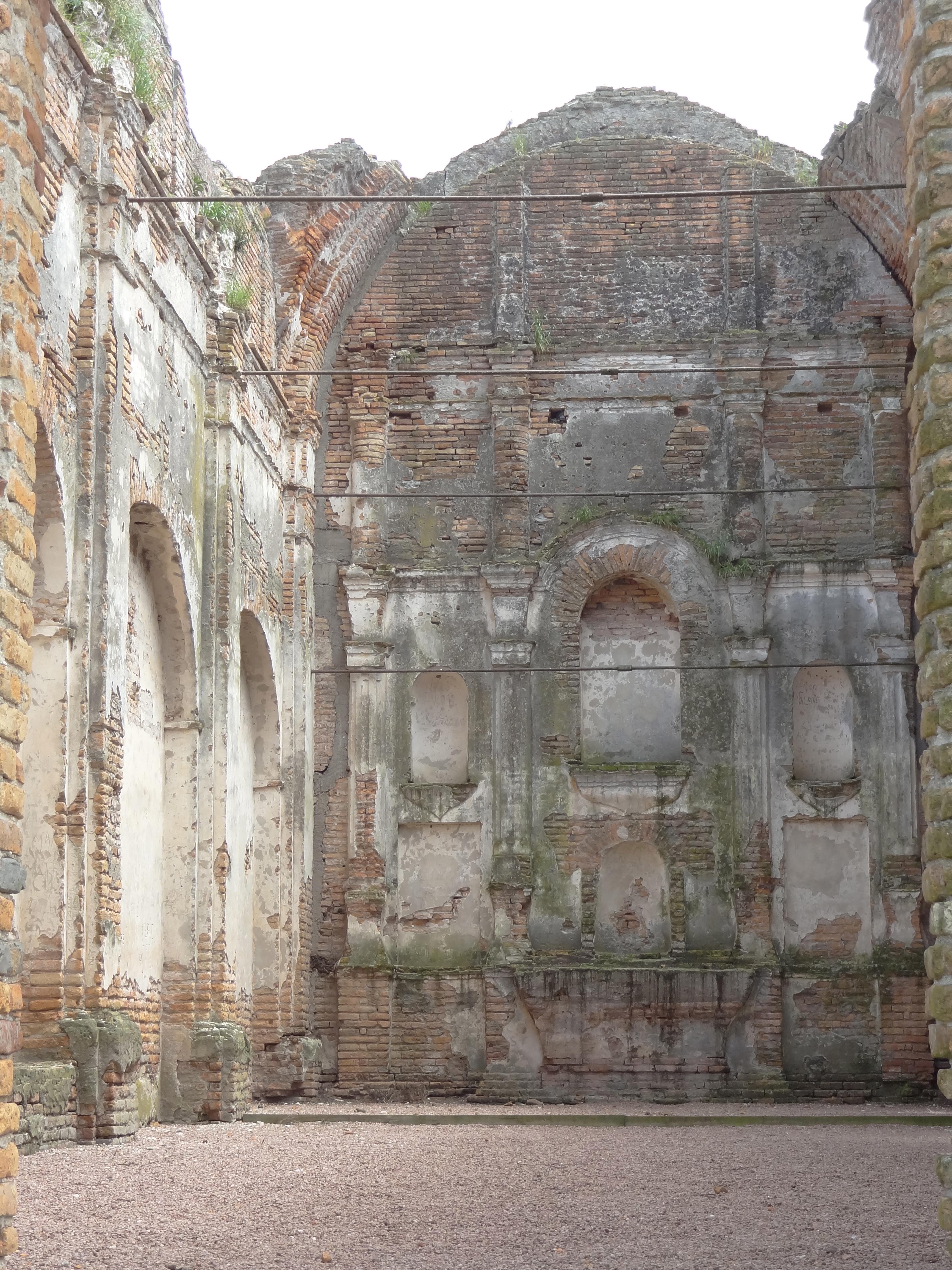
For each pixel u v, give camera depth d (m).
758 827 22.11
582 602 22.91
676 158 24.28
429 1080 21.75
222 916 17.06
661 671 23.08
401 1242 8.34
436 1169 11.70
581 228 24.12
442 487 23.58
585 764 22.50
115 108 13.98
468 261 24.14
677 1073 21.39
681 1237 8.65
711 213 24.03
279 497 21.64
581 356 23.66
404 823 22.45
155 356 15.57
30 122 6.46
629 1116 17.50
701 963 21.69
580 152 24.38
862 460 23.23
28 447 6.38
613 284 23.94
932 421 6.93
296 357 22.55
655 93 24.67
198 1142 13.51
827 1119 17.64
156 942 16.17
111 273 13.88
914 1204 10.02
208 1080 16.20
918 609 7.09
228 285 19.02
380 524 23.44
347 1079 21.78
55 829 12.99
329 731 22.86
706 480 23.30
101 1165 11.28
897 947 21.88
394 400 23.81
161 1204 9.45
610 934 22.36
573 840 22.31
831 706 22.91
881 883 22.06
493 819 22.39
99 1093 12.91
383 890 22.33
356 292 24.16
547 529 23.30
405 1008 21.94
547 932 22.08
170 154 16.53
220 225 19.16
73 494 13.40
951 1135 15.76
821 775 22.69
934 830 6.78
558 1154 13.06
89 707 13.30
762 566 22.61
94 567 13.46
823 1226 9.06
